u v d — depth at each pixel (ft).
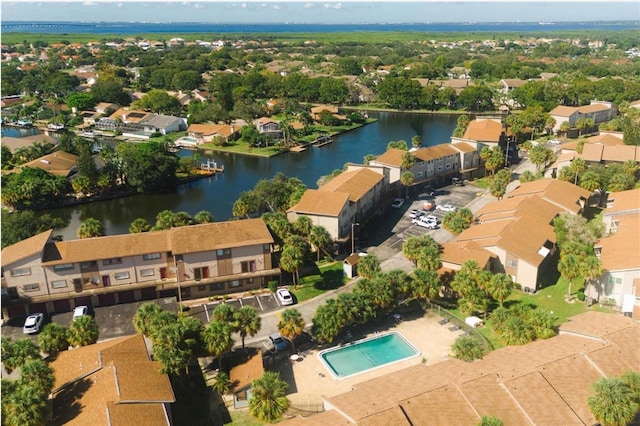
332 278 294.66
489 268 282.97
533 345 204.03
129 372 181.27
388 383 184.24
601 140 483.51
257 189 379.14
